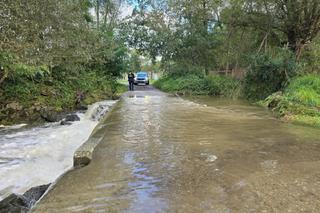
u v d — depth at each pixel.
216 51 24.70
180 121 9.07
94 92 18.95
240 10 17.89
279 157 5.29
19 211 3.85
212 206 3.41
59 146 7.83
